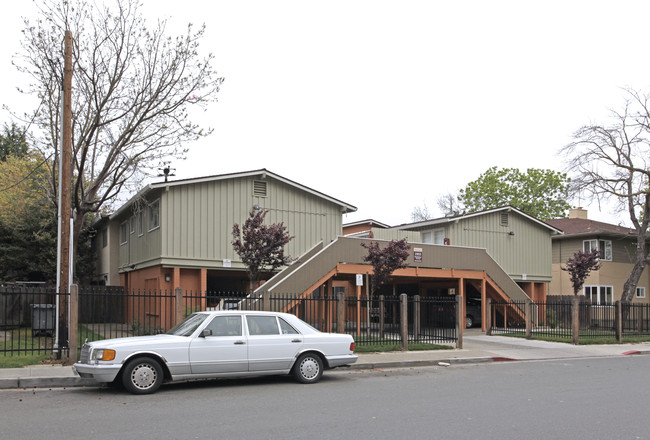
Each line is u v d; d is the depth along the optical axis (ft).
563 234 118.42
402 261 68.64
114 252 99.71
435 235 105.19
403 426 25.57
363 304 76.02
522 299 91.91
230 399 32.09
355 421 26.48
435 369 48.52
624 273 123.24
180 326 37.76
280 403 30.91
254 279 56.90
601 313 99.30
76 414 27.71
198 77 67.51
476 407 30.27
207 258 77.10
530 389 36.88
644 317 100.32
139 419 26.58
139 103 66.03
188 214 76.33
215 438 23.07
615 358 59.93
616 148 97.35
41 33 61.31
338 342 39.50
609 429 25.54
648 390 36.83
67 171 46.78
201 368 34.83
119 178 69.15
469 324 97.19
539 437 23.95
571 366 51.57
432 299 71.10
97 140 66.80
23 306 73.82
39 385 36.32
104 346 33.27
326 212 87.76
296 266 74.23
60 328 44.75
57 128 63.93
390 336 67.41
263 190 82.43
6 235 92.02
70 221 47.83
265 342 36.94
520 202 176.24
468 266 86.28
